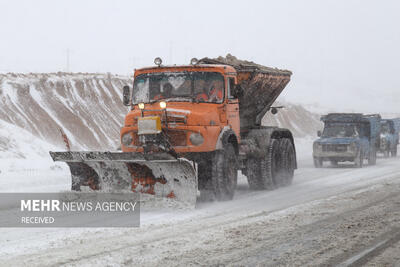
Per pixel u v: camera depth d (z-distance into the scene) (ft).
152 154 37.93
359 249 27.30
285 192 52.95
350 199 46.47
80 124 127.24
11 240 29.40
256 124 60.13
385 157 116.26
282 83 62.64
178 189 40.11
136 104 46.62
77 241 28.86
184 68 46.03
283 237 29.99
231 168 46.01
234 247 27.37
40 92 133.49
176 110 42.24
